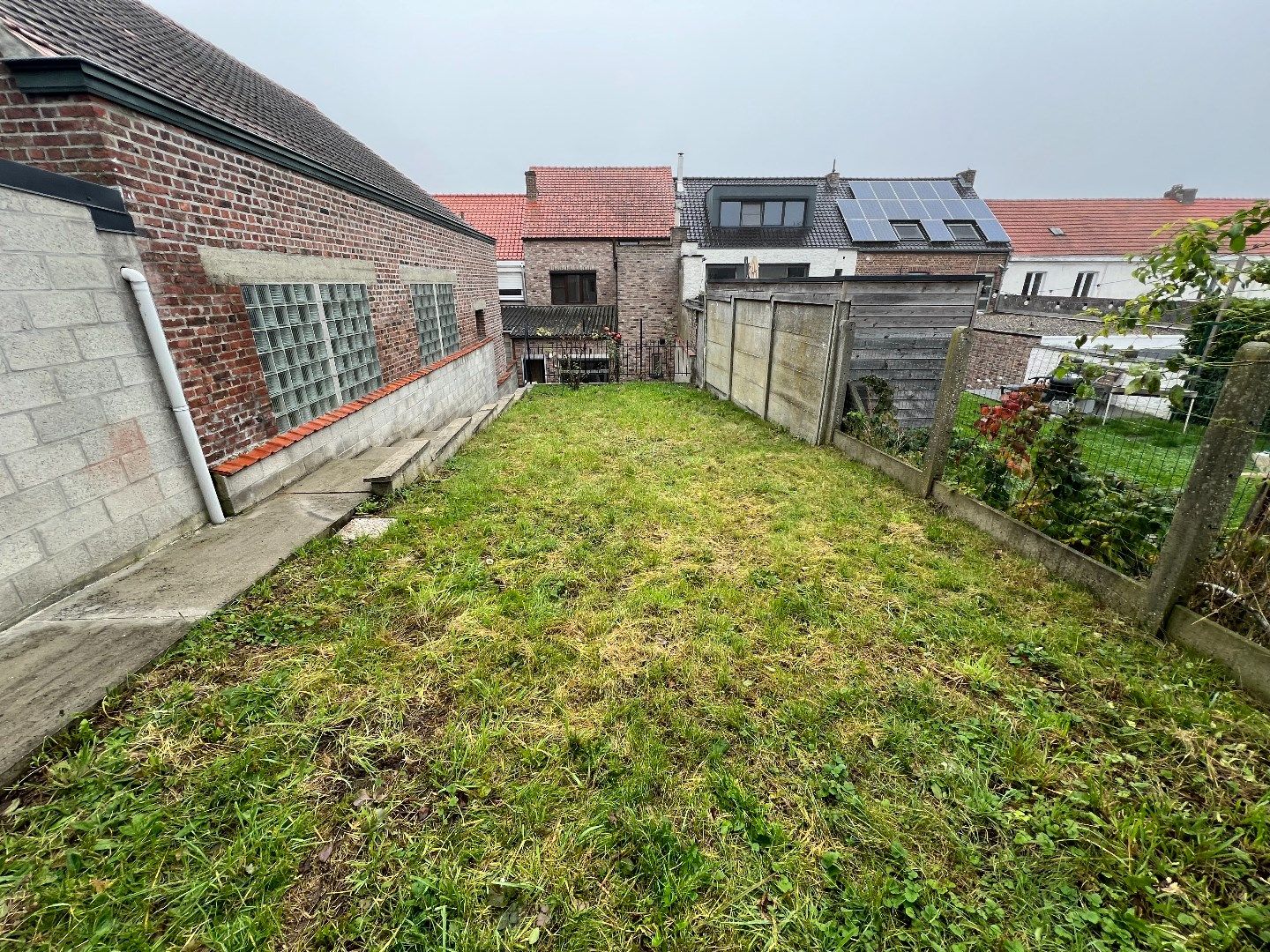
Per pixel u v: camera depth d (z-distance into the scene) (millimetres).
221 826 1650
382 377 6738
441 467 5625
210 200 3832
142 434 3256
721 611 2887
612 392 11352
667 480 5062
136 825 1604
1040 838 1628
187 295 3617
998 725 2080
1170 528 2568
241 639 2545
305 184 5082
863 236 17906
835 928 1406
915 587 3129
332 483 4680
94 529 2959
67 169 3000
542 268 16391
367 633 2615
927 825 1685
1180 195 22375
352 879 1508
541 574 3262
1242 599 2357
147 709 2080
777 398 7402
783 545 3645
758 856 1598
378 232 6656
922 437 5500
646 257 15844
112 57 3408
